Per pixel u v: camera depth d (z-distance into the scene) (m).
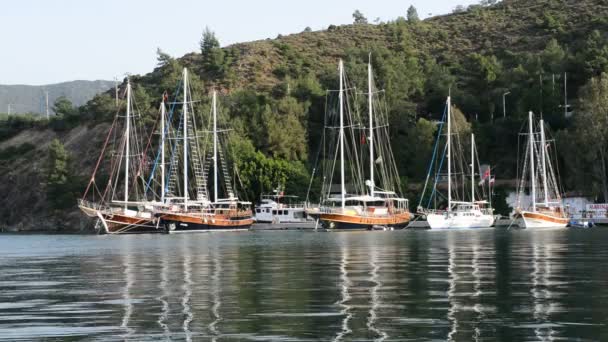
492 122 163.12
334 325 22.95
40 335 22.11
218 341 20.91
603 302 26.91
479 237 85.50
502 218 137.12
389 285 32.66
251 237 95.44
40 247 78.25
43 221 168.50
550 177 130.88
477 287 31.62
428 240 79.00
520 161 152.00
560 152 138.38
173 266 45.16
